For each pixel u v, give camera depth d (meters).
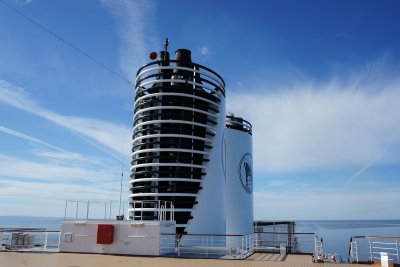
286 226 76.88
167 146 34.38
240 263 19.66
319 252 22.12
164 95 35.69
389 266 18.17
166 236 24.56
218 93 38.88
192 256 22.95
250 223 50.09
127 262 19.92
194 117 35.53
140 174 34.47
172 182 33.00
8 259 20.64
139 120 36.75
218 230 34.56
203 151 35.47
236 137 50.69
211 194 34.81
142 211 32.31
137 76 38.59
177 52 39.28
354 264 19.05
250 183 51.84
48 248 26.41
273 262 20.08
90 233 24.59
